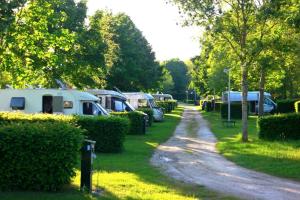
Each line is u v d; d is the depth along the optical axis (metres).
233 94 55.97
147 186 12.18
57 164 10.55
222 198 11.29
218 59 44.34
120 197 10.43
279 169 15.93
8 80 25.50
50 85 31.86
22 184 10.56
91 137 20.03
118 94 35.44
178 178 14.21
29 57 21.42
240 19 25.27
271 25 24.73
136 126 29.80
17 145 10.44
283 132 24.38
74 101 26.12
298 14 19.20
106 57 45.16
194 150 22.31
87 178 10.83
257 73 31.34
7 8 13.17
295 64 31.56
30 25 20.41
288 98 55.34
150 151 21.22
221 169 16.34
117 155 19.17
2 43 18.92
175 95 156.25
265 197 11.56
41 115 18.83
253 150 20.98
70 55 36.16
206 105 72.62
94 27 39.38
